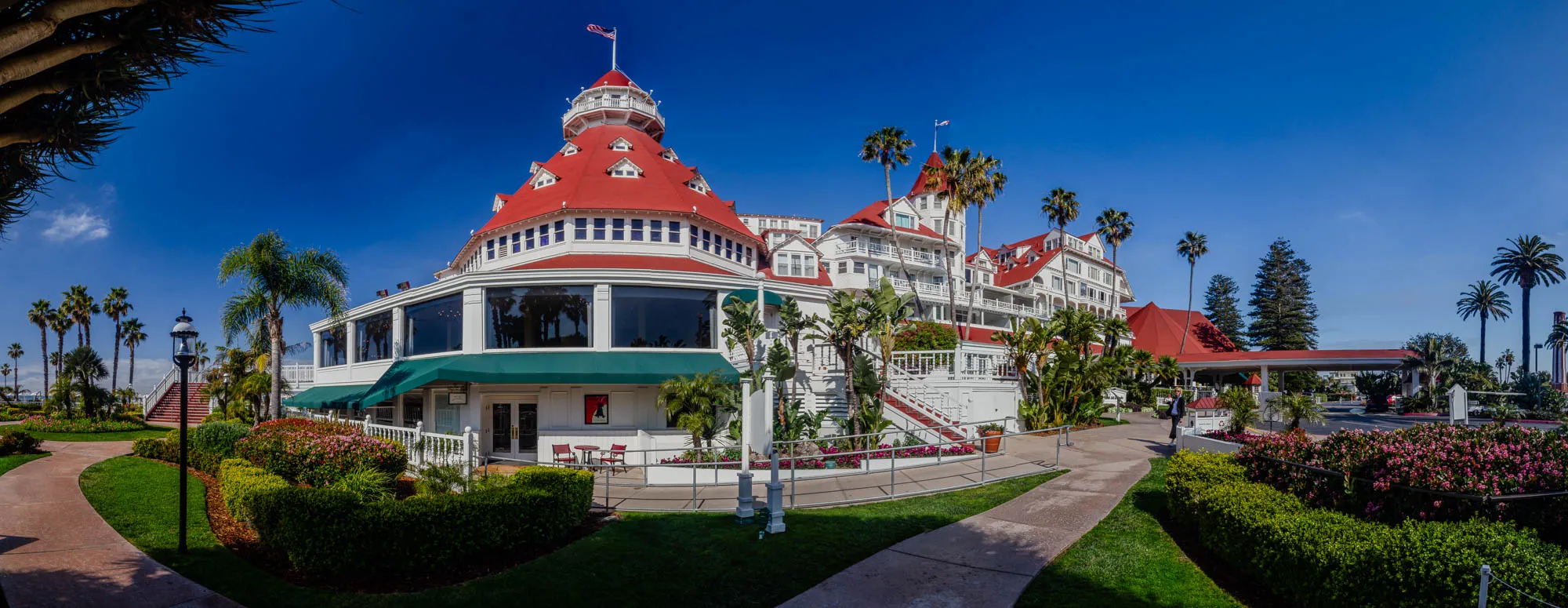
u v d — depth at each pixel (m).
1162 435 25.16
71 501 14.09
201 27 5.46
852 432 21.27
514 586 8.72
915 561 9.93
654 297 22.62
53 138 5.62
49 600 8.12
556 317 22.25
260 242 23.92
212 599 8.24
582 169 38.97
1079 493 14.35
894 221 54.69
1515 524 7.29
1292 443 10.65
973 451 20.34
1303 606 7.27
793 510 13.43
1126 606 7.96
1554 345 81.31
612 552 10.27
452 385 22.84
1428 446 8.38
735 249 40.28
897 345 31.75
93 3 4.74
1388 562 6.29
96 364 39.94
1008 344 29.03
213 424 19.95
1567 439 8.09
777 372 20.67
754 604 8.33
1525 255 69.00
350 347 29.73
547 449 21.39
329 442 14.72
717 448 20.55
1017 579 9.05
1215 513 9.33
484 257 38.62
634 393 22.02
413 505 9.23
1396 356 39.81
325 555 8.95
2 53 4.31
